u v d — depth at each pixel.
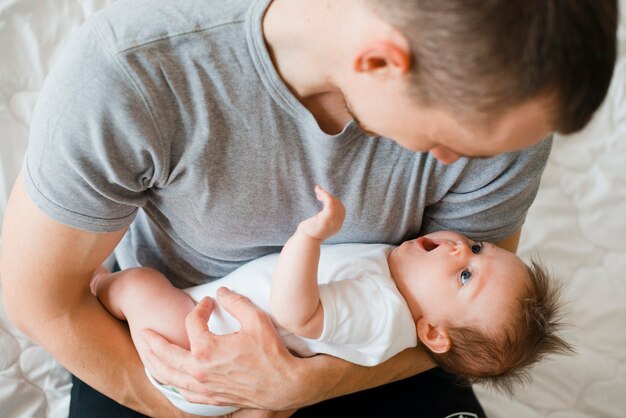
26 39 1.25
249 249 0.92
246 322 0.88
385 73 0.56
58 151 0.69
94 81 0.65
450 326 0.98
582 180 1.49
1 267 0.86
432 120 0.58
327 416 1.10
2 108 1.22
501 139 0.57
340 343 0.91
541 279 1.03
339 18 0.59
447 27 0.50
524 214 1.00
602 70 0.52
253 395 0.90
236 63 0.67
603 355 1.39
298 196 0.82
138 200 0.79
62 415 1.15
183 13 0.66
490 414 1.32
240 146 0.74
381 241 0.99
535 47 0.49
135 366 0.97
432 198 0.91
